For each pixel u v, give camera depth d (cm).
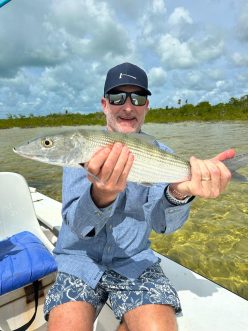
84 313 69
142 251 83
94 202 68
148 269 79
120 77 92
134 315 68
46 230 125
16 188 108
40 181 298
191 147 466
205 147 462
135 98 95
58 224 122
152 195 84
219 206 205
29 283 81
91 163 60
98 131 71
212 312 77
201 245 153
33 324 89
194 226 174
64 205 79
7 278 77
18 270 79
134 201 81
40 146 70
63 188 83
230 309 78
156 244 155
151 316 66
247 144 482
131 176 74
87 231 72
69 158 70
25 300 86
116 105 95
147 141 75
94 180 62
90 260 79
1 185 105
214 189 69
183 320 75
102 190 63
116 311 73
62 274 78
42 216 129
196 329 72
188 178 77
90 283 74
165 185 82
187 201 76
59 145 70
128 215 82
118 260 80
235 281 124
